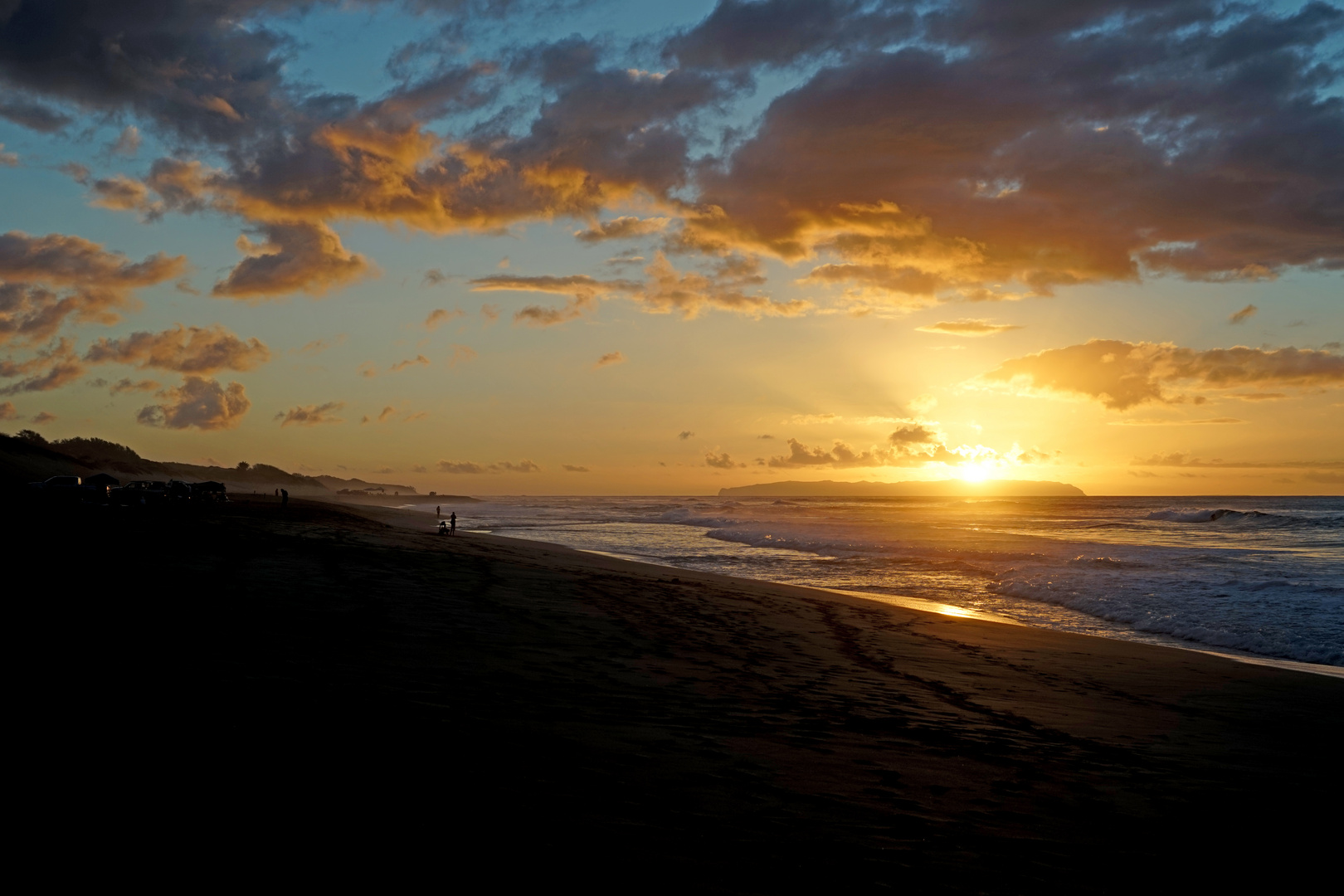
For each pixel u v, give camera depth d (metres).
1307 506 139.25
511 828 3.80
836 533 52.78
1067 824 4.86
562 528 64.19
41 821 3.31
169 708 5.19
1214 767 6.57
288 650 7.70
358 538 25.17
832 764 5.67
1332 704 9.86
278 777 4.12
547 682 7.54
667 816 4.22
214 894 2.83
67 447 131.25
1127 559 33.25
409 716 5.67
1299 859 4.53
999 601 22.11
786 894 3.42
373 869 3.18
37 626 7.48
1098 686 10.38
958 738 6.85
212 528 23.23
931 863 3.99
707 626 13.09
